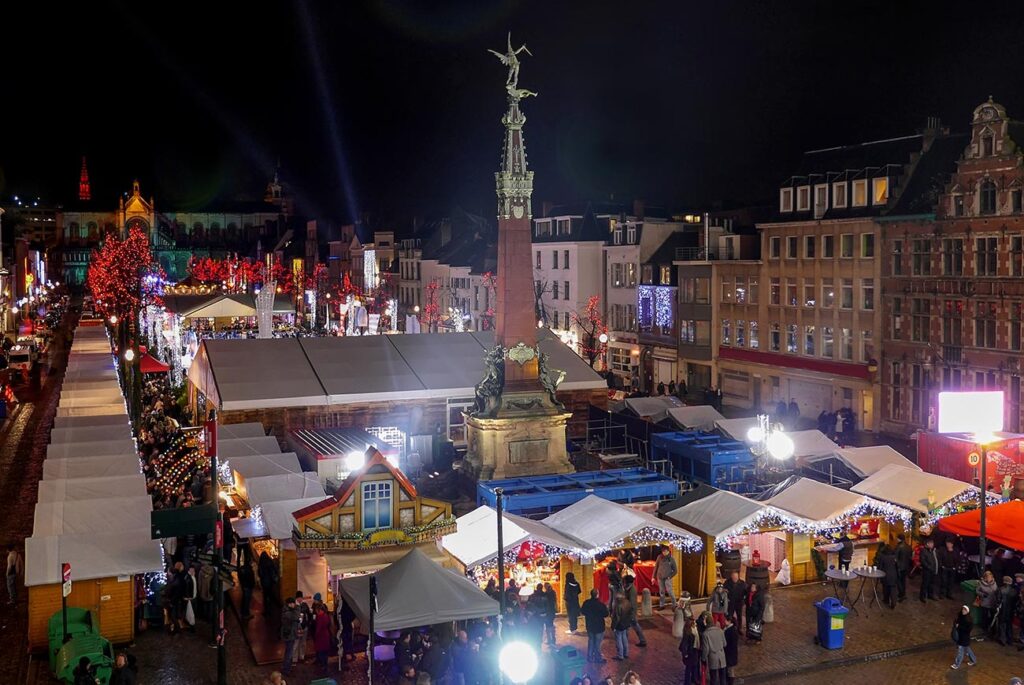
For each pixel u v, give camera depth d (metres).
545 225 83.25
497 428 37.84
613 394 60.28
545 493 32.34
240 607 26.98
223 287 140.62
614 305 76.75
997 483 35.12
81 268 185.75
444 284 101.06
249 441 36.09
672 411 45.41
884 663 23.45
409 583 21.61
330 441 38.41
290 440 40.78
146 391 58.75
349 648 23.91
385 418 44.47
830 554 29.66
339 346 48.75
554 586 26.88
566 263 79.44
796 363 58.53
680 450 40.62
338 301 116.12
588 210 79.69
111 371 54.12
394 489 26.39
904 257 51.31
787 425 52.94
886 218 51.78
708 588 27.86
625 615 23.67
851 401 55.22
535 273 83.75
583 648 24.44
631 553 28.48
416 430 44.88
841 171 57.31
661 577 26.89
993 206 46.59
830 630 24.23
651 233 72.56
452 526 26.92
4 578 29.00
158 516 20.19
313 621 24.27
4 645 24.56
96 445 34.53
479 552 25.33
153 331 84.94
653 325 71.56
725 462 38.69
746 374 63.16
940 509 29.22
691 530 28.44
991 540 27.09
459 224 105.12
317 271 136.12
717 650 21.47
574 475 34.94
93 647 21.55
